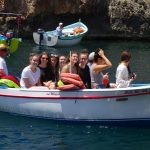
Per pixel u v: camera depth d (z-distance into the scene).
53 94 10.47
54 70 11.12
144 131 10.20
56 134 9.95
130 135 9.91
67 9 30.78
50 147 9.16
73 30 27.77
